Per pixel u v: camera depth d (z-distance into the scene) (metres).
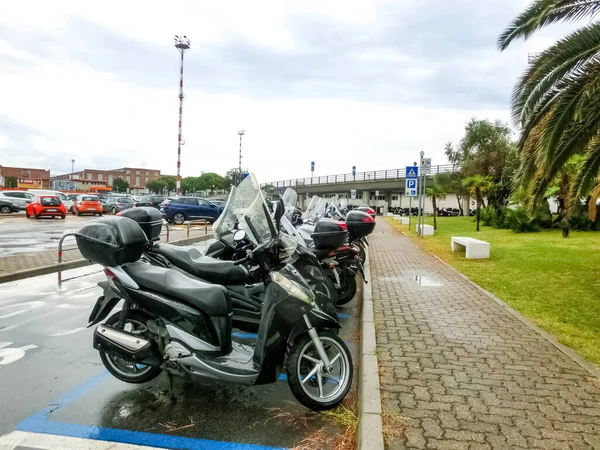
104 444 3.14
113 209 35.81
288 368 3.57
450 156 37.88
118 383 4.19
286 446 3.15
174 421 3.49
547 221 21.20
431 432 3.10
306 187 69.06
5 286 8.44
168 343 3.61
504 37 8.06
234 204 4.48
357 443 3.08
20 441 3.17
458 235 20.34
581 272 9.77
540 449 2.90
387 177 55.22
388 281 8.92
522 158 8.44
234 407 3.75
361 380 4.00
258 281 4.84
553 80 7.07
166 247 4.96
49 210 27.66
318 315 3.67
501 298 7.36
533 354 4.66
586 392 3.75
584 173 7.89
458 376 4.07
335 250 6.60
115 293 3.85
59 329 5.80
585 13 7.45
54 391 4.00
